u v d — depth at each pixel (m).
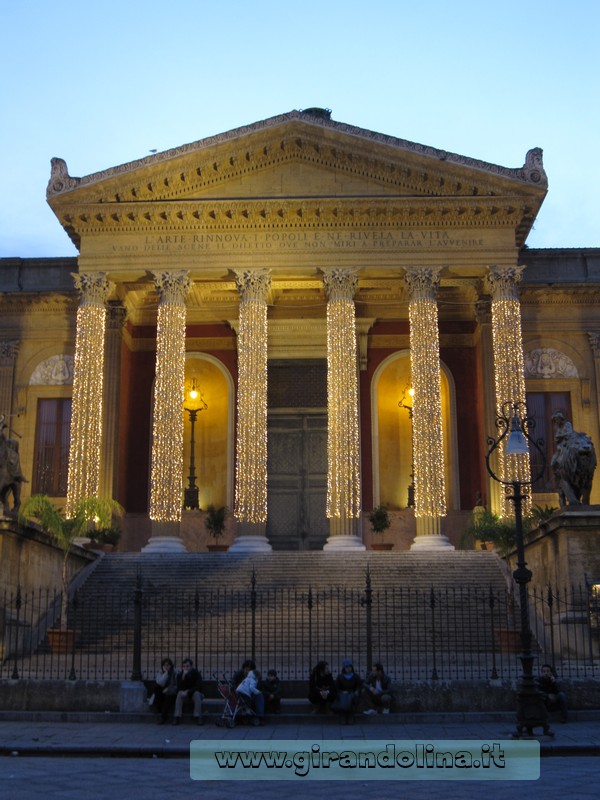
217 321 48.66
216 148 39.94
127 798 13.04
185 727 20.12
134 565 34.81
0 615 27.08
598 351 45.50
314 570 33.81
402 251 39.88
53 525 30.62
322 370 49.09
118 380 44.16
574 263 46.22
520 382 38.72
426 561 34.66
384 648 28.48
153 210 39.97
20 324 46.75
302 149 40.50
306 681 22.00
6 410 45.97
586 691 21.12
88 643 26.16
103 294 40.22
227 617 30.41
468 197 39.62
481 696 21.05
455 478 45.97
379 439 47.38
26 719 20.97
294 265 39.81
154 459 38.47
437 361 39.03
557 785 13.98
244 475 37.94
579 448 28.91
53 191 40.16
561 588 28.20
